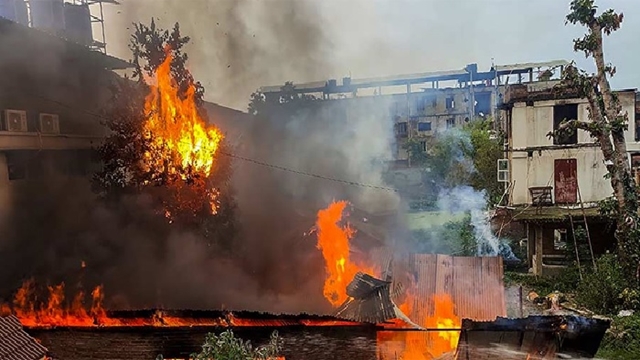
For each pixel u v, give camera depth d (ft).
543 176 71.77
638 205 57.00
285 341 38.11
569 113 70.28
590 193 69.41
